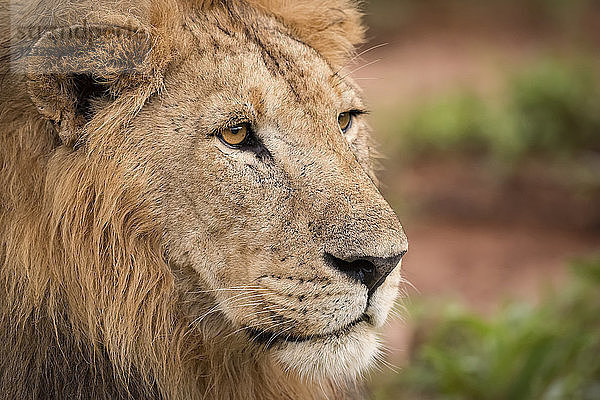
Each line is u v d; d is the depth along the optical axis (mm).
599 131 24578
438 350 12578
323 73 8125
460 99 25828
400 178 21969
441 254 18484
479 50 33375
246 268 7668
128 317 7742
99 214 7602
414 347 13461
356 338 7641
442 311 13523
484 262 18062
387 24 36188
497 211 20672
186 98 7625
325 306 7508
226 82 7637
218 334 8102
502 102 25344
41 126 7629
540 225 20000
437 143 24188
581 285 13938
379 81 30109
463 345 13273
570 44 33812
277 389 8633
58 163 7613
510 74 27391
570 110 24688
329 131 7945
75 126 7578
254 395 8500
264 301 7637
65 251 7648
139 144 7621
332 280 7480
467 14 37312
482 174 22562
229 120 7594
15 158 7613
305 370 7719
